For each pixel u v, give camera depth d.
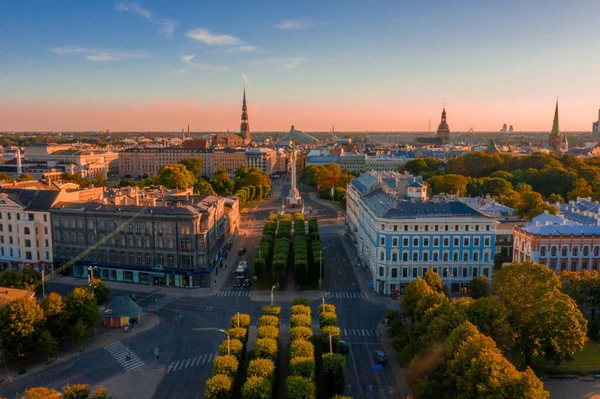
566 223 181.75
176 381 116.94
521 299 118.06
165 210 186.25
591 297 138.62
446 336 105.62
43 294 159.38
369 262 199.00
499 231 197.38
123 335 142.12
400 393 111.19
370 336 141.62
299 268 182.75
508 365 89.50
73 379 117.44
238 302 169.62
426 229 174.50
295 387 98.00
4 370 121.00
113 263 191.88
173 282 186.88
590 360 124.44
